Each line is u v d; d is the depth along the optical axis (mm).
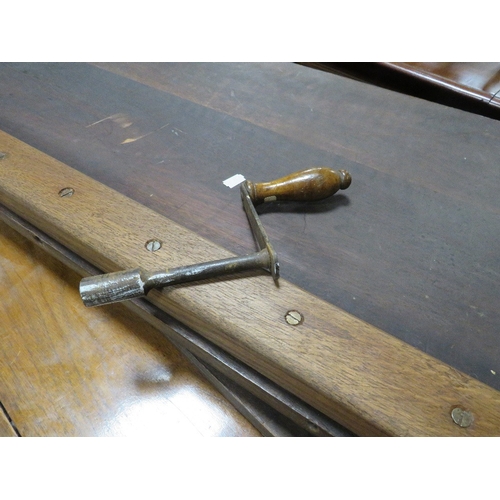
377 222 553
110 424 505
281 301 433
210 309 429
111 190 562
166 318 497
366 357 391
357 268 502
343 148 669
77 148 678
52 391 531
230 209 573
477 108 877
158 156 662
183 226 542
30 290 623
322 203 580
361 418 362
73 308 601
